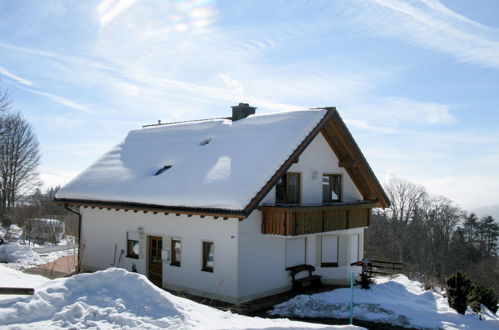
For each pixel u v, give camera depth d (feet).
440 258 155.22
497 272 156.35
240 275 43.11
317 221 48.62
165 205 46.47
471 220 200.64
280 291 48.78
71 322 24.30
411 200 162.20
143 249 51.88
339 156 57.93
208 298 44.93
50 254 72.28
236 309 40.93
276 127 50.24
